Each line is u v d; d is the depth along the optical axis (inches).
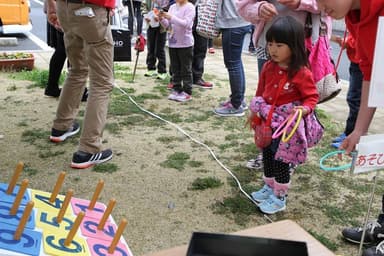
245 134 156.3
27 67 244.4
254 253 47.4
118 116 169.6
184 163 130.5
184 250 52.2
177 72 193.2
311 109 94.7
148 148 140.6
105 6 115.1
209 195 112.6
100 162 127.3
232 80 170.6
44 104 179.8
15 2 367.2
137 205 106.3
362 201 112.6
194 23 208.8
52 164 126.3
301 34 94.7
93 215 54.5
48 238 46.0
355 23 63.7
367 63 68.7
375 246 89.3
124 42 218.8
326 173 128.2
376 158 59.1
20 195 47.3
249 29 167.2
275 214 104.9
